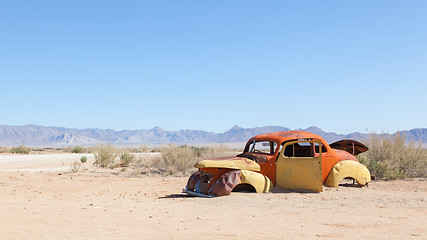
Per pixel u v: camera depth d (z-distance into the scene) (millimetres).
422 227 6223
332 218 7020
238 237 5410
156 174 18516
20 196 10672
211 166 9875
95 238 5273
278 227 6137
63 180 15336
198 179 10789
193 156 20859
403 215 7414
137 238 5301
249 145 11477
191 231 5777
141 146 34500
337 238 5402
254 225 6285
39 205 8492
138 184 14367
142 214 7336
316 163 10344
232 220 6742
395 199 9555
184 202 9070
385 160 15703
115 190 12508
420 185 13023
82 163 26109
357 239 5359
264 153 10883
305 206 8461
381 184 13422
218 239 5289
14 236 5293
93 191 12258
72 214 7234
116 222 6473
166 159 19844
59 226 6066
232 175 9852
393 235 5625
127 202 9211
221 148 22547
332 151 11305
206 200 9289
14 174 17000
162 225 6242
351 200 9328
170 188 13070
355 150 12938
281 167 10438
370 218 7039
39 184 13930
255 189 10039
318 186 10273
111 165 22766
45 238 5230
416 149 17156
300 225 6324
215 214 7391
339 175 11062
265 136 11164
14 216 6895
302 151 11578
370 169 15570
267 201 9008
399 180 14875
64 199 9922
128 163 24141
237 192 10141
